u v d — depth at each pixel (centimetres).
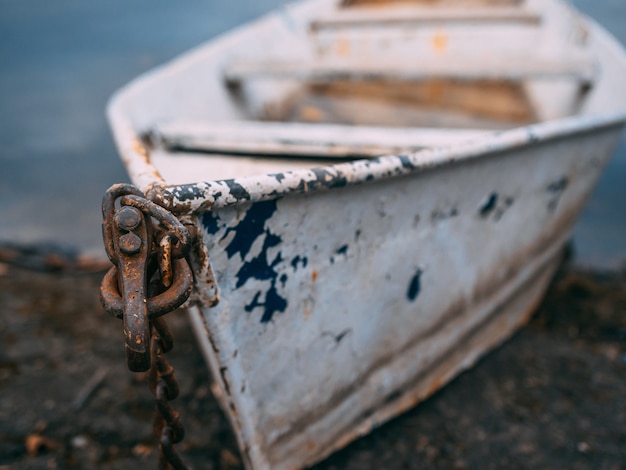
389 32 356
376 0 421
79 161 609
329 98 342
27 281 349
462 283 191
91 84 931
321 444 164
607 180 529
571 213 264
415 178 136
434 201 150
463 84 334
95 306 309
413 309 172
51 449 191
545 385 224
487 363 238
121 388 227
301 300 131
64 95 866
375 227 138
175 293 85
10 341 263
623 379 230
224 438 198
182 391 225
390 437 194
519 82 327
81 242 440
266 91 323
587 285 317
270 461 147
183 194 94
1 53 1206
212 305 112
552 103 300
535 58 324
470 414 206
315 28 375
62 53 1207
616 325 273
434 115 315
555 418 205
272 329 129
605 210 472
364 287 147
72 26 1572
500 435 196
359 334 155
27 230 459
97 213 497
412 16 354
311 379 147
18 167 591
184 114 262
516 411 209
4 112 780
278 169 172
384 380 176
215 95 287
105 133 697
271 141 194
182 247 87
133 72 1014
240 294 117
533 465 183
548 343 255
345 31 366
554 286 311
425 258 163
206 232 103
